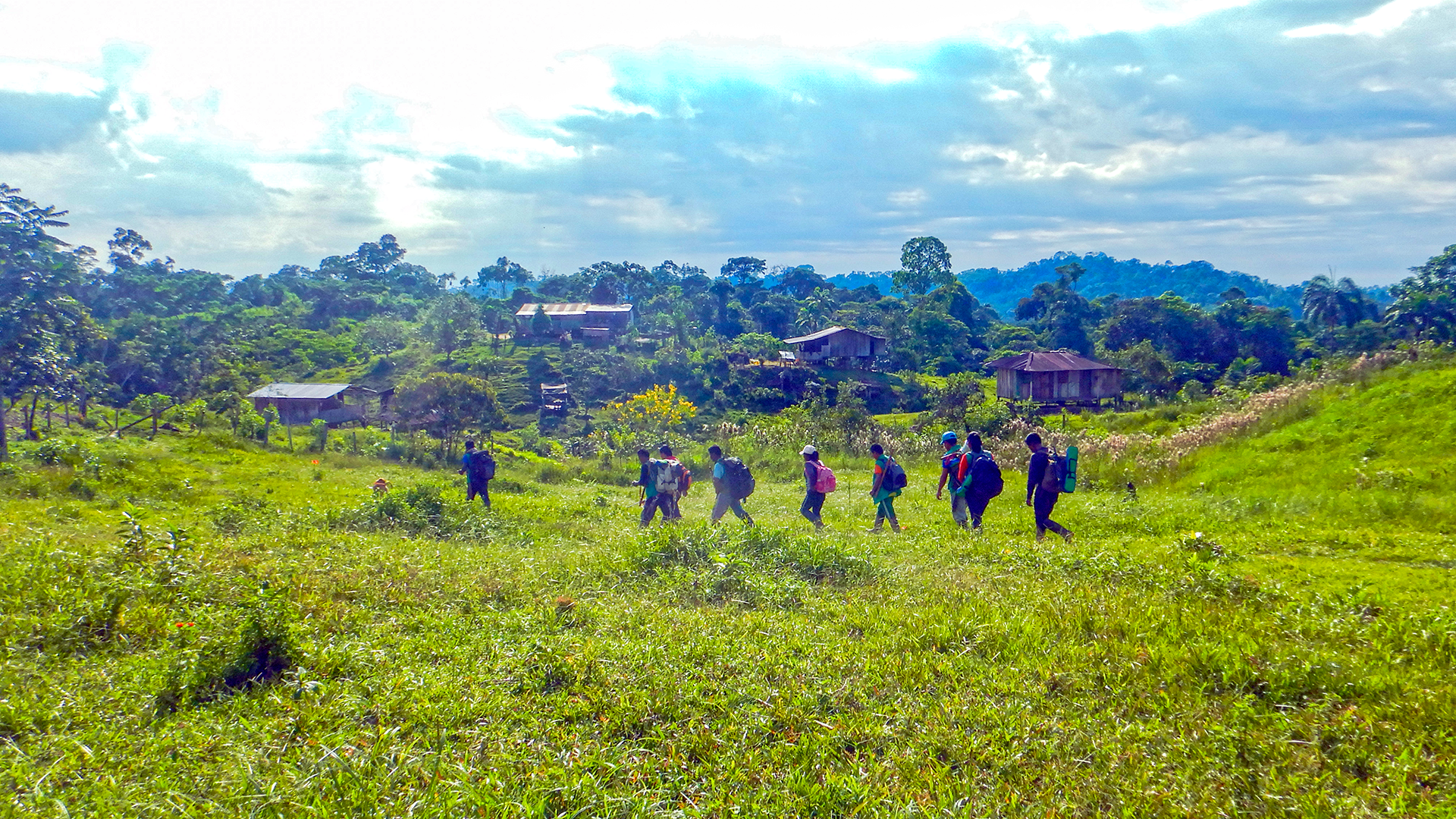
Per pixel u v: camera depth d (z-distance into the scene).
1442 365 17.92
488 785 3.64
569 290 145.88
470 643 5.85
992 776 4.00
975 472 11.52
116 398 71.94
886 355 107.56
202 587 6.86
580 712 4.63
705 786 3.85
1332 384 19.33
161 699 4.75
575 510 15.21
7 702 4.49
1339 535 9.98
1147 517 12.42
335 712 4.53
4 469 16.66
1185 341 103.00
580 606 6.85
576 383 86.94
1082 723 4.52
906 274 145.88
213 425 48.06
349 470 26.91
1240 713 4.61
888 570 8.47
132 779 3.79
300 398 67.25
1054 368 60.22
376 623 6.32
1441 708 4.53
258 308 127.06
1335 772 3.99
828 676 5.21
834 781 3.80
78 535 10.28
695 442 33.41
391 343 105.00
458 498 15.94
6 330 28.91
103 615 6.07
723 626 6.31
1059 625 6.24
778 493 18.81
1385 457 13.96
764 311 133.38
